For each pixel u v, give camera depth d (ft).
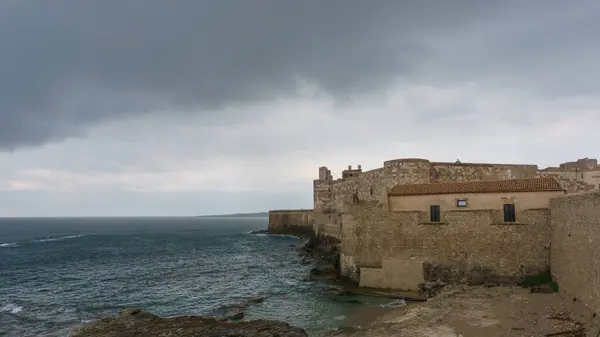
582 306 81.46
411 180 168.25
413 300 123.13
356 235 138.82
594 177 175.52
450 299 107.34
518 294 104.63
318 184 312.50
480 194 127.75
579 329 75.56
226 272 214.07
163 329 94.94
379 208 134.62
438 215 132.57
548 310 89.45
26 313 135.54
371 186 199.00
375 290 132.67
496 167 177.68
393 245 131.75
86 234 604.90
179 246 382.01
